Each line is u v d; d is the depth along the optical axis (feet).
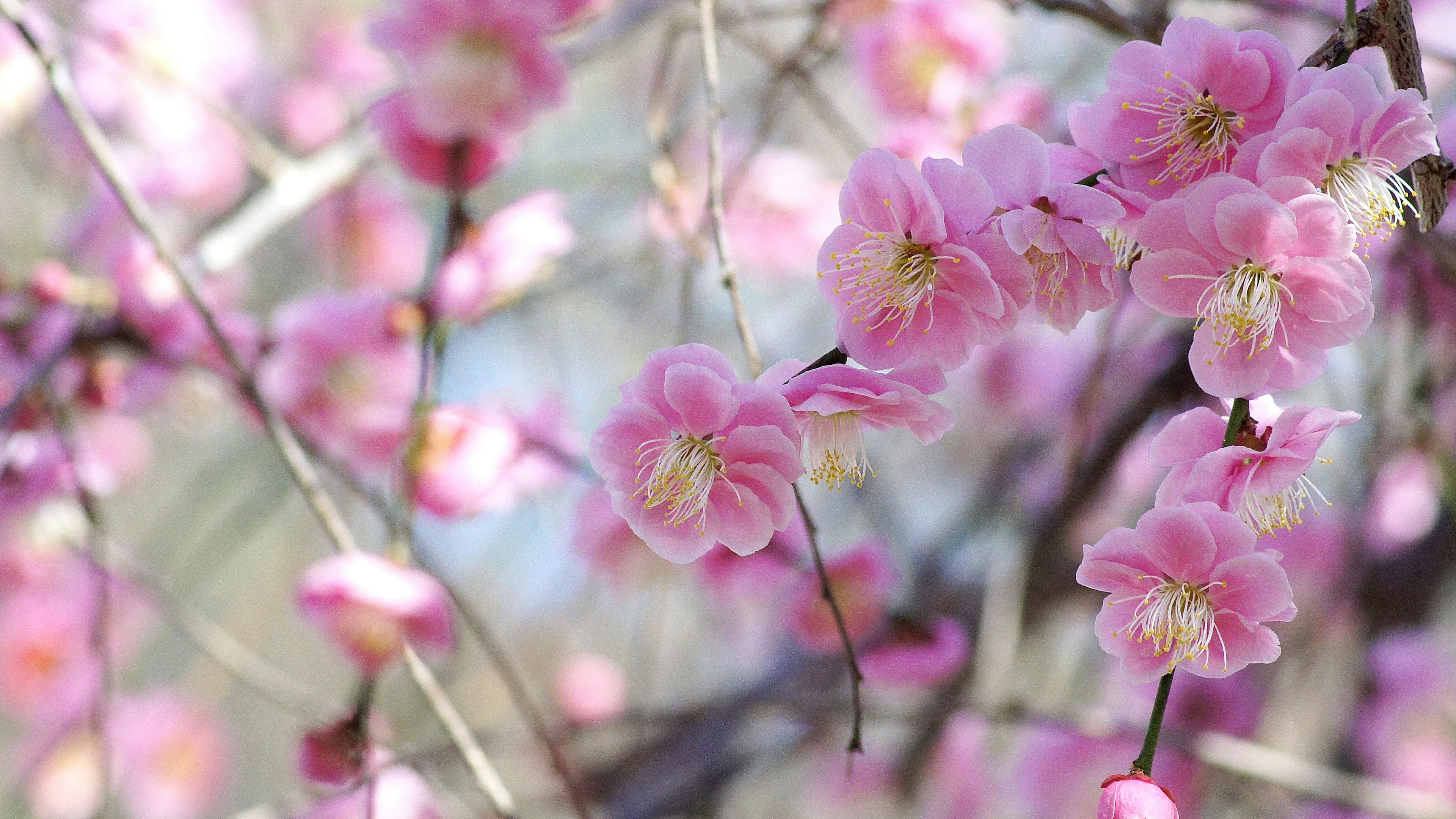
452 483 2.68
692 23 2.66
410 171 2.70
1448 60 2.57
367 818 2.59
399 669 3.21
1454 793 3.38
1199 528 2.22
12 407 2.58
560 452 2.73
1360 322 2.23
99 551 2.61
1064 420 3.36
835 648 2.79
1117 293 2.27
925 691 2.92
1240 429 2.25
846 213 2.27
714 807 3.27
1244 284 2.23
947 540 3.22
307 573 2.52
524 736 3.18
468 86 2.65
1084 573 2.25
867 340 2.27
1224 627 2.23
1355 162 2.23
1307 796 3.41
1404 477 3.39
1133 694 3.45
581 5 2.68
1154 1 2.54
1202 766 3.33
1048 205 2.25
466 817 2.98
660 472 2.25
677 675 3.38
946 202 2.25
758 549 2.26
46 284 2.74
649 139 2.77
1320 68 2.26
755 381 2.29
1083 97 3.17
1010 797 3.46
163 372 2.82
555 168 3.22
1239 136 2.25
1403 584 3.47
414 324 2.69
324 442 2.73
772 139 3.47
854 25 3.05
